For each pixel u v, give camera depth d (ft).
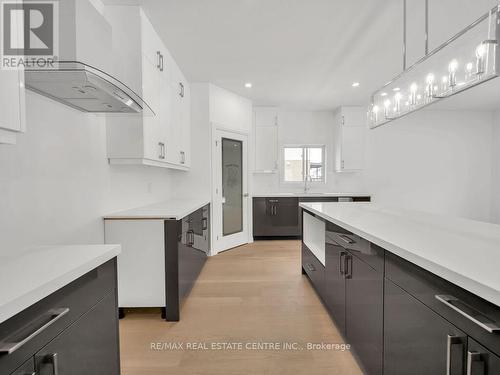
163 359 6.12
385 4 7.79
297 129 19.80
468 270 2.78
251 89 15.12
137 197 10.09
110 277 4.31
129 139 8.02
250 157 17.04
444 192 19.70
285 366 5.87
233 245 15.92
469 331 2.68
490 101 17.21
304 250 11.17
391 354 4.20
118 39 7.69
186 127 13.29
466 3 7.72
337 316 6.94
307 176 19.93
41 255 3.95
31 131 5.30
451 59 5.85
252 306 8.64
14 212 4.88
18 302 2.48
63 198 6.23
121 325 7.59
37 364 2.73
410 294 3.69
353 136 18.43
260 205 17.89
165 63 10.00
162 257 7.84
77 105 6.11
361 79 13.60
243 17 8.35
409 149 19.58
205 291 9.82
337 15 8.30
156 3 7.61
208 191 14.28
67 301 3.23
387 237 4.42
